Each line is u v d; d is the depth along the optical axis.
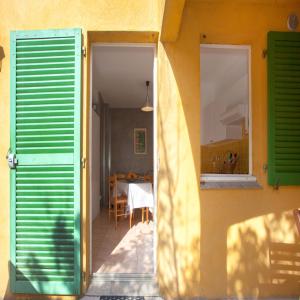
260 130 2.36
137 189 4.26
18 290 2.20
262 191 2.32
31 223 2.22
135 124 7.38
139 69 4.13
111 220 4.71
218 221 2.29
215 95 4.15
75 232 2.19
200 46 2.46
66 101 2.22
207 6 2.32
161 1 2.19
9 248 2.27
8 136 2.29
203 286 2.27
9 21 2.28
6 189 2.29
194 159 2.29
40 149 2.22
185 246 2.27
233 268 2.29
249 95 2.49
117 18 2.28
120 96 6.10
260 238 2.31
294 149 2.29
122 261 2.78
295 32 2.29
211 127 4.30
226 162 3.55
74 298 2.25
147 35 2.35
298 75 2.29
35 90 2.23
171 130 2.28
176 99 2.29
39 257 2.21
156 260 2.42
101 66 3.98
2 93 2.29
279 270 2.32
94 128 5.05
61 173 2.22
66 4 2.28
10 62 2.23
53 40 2.22
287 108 2.28
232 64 3.18
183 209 2.27
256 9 2.34
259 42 2.36
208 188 2.28
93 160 4.94
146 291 2.31
